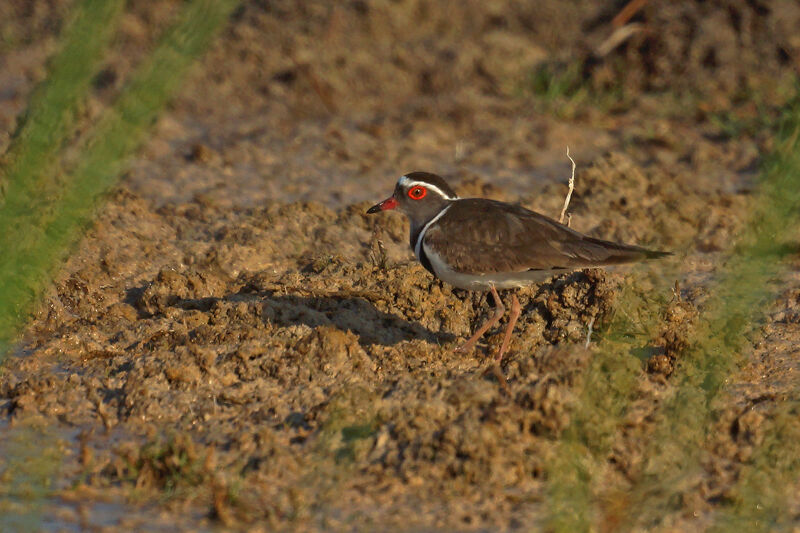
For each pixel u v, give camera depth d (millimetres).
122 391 12172
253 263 15664
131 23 23672
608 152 19812
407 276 14453
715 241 16500
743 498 10164
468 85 23844
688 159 20281
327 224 17062
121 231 16203
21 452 11078
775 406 11625
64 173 12398
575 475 10375
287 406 11734
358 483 10453
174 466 10547
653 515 10047
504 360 12719
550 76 23516
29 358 12836
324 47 24250
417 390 11578
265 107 22828
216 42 24031
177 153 20250
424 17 25453
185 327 13461
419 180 13742
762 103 21938
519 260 12555
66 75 9922
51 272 13227
